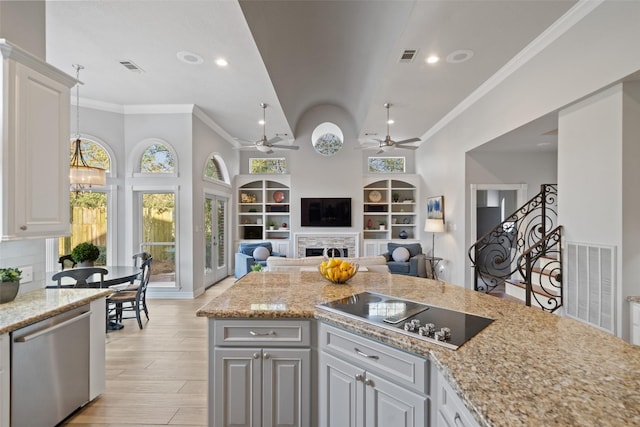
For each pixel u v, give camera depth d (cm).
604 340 129
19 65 192
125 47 353
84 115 516
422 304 180
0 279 202
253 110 569
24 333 177
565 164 319
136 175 546
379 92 475
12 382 171
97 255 401
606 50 262
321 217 793
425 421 125
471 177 530
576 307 308
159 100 518
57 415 201
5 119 184
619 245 263
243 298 198
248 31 322
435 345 124
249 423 176
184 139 547
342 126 793
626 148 259
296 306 180
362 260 446
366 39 411
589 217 292
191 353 328
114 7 285
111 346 346
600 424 76
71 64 392
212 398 177
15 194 190
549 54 325
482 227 693
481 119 466
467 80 431
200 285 582
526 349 120
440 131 641
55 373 200
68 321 207
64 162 227
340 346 161
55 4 279
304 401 174
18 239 192
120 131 543
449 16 293
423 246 777
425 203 756
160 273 559
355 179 797
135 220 552
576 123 304
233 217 805
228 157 756
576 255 307
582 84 286
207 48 354
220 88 468
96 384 238
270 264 423
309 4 351
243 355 175
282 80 500
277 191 852
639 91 257
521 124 370
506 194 646
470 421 95
